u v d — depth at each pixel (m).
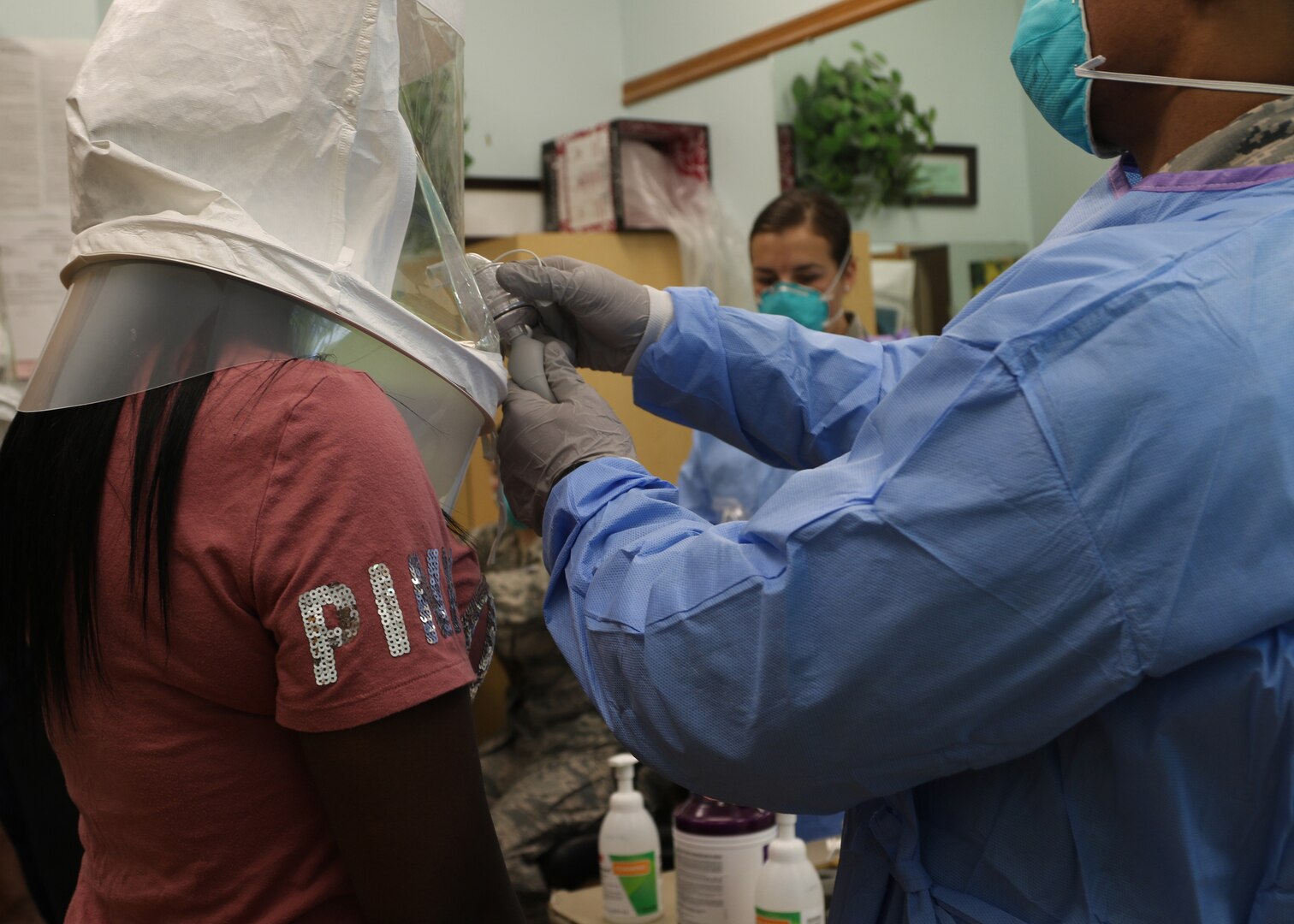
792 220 2.33
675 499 0.95
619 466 0.95
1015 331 0.67
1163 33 0.73
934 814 0.80
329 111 0.79
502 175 3.70
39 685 0.79
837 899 0.87
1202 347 0.64
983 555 0.66
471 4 3.64
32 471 0.77
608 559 0.85
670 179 3.34
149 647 0.73
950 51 2.66
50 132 2.18
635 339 1.13
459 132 0.99
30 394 0.80
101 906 0.83
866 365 1.13
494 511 3.16
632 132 3.22
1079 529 0.64
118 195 0.78
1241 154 0.73
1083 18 0.77
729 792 0.78
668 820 2.44
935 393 0.70
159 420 0.73
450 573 0.78
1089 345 0.66
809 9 3.09
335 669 0.69
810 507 0.72
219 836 0.74
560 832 2.41
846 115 2.94
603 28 3.89
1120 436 0.64
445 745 0.73
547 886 2.38
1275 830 0.66
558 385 1.05
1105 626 0.65
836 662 0.70
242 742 0.74
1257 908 0.67
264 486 0.71
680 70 3.55
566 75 3.82
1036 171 2.47
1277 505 0.64
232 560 0.70
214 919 0.75
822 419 1.12
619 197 3.18
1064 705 0.67
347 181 0.80
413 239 0.88
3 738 1.71
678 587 0.78
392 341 0.81
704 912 1.34
